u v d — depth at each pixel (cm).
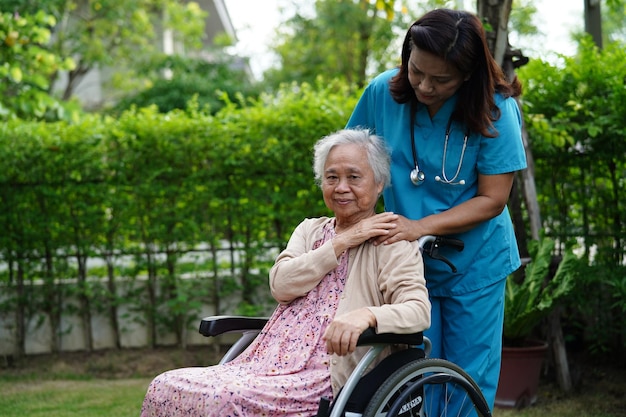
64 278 474
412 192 230
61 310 477
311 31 1212
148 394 203
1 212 460
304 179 450
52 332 478
